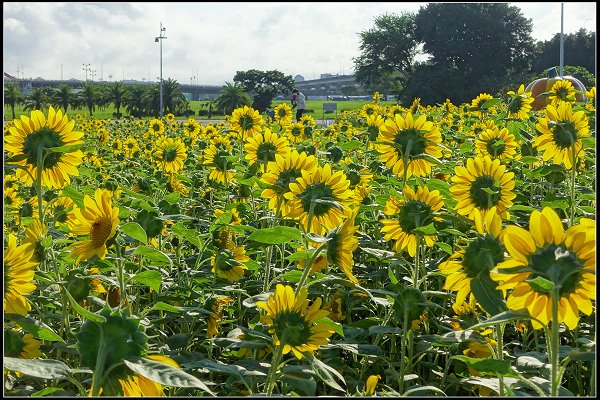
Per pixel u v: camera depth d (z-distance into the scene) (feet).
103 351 6.76
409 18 223.30
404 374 10.27
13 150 11.64
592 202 16.46
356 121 52.11
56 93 163.63
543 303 7.09
